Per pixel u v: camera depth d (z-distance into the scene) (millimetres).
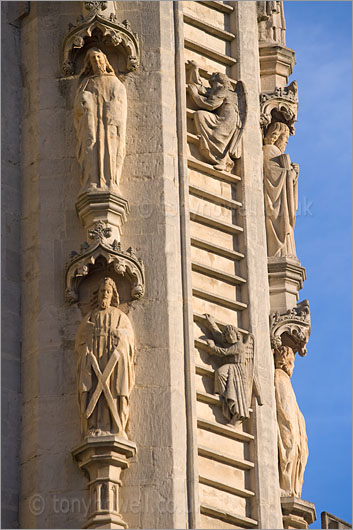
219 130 47094
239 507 43562
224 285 45906
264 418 44844
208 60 48406
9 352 43906
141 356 43188
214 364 44750
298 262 48906
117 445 41750
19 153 46281
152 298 43812
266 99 50094
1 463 42656
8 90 46719
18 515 42375
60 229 44875
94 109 45344
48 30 47219
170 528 41344
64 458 42375
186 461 42406
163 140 45594
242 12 49531
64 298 44031
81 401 42500
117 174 44938
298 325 48125
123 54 46469
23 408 43438
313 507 46375
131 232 44531
